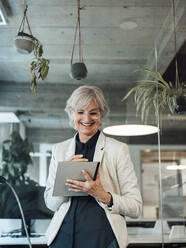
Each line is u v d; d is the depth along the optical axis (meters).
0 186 3.31
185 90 2.75
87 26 3.40
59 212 1.55
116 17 3.32
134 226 3.38
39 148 3.50
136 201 1.51
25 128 3.56
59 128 3.56
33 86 2.92
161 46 3.14
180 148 3.40
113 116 3.59
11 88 3.64
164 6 3.15
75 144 1.64
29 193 3.32
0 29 3.38
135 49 3.56
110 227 1.49
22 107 3.61
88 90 1.60
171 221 3.21
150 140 3.56
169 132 3.43
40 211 3.26
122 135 3.61
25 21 3.32
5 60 3.62
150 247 2.96
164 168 3.42
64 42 3.54
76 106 1.58
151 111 3.03
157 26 3.30
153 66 3.40
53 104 3.61
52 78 3.65
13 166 3.41
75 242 1.48
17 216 3.24
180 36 2.98
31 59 3.62
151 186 3.72
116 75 3.64
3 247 3.03
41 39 3.48
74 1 3.17
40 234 3.20
